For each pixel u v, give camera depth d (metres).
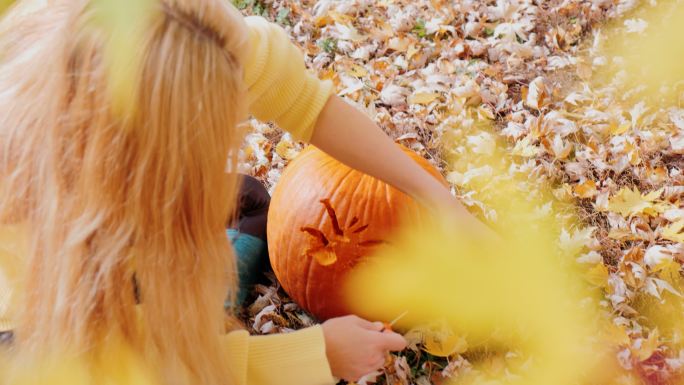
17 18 1.05
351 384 2.01
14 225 1.10
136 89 0.90
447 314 2.05
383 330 1.54
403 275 1.91
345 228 1.87
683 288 2.19
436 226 1.89
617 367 1.97
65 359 1.08
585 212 2.49
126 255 1.00
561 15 3.34
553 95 2.96
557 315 2.08
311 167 1.97
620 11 3.30
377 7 3.61
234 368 1.28
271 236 2.03
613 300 2.16
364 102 3.02
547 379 1.96
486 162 2.71
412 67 3.23
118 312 1.04
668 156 2.66
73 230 0.97
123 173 0.94
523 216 2.46
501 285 1.99
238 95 1.01
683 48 3.05
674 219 2.36
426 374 2.04
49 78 0.94
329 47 3.35
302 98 1.37
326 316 2.05
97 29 0.90
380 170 1.47
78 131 0.92
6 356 1.15
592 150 2.67
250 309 2.26
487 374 2.01
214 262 1.09
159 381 1.14
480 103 2.98
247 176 2.28
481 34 3.35
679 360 1.97
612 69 3.05
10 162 1.03
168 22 0.92
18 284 1.13
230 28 1.00
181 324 1.08
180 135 0.94
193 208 1.01
